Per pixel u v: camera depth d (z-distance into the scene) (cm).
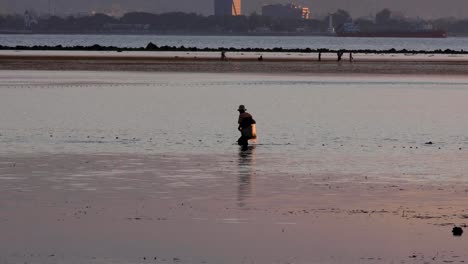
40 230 5672
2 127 12412
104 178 7712
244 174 8031
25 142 10550
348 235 5606
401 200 6762
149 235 5584
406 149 10206
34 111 15050
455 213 6269
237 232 5678
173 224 5878
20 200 6619
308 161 9006
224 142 10750
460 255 5144
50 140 10800
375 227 5816
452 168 8569
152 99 18062
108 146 10194
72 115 14412
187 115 14588
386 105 17188
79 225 5819
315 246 5347
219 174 8019
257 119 14025
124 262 4984
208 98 18488
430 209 6406
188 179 7700
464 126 13212
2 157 9094
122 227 5781
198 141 10825
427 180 7775
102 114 14638
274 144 10588
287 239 5509
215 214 6197
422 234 5638
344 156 9469
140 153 9525
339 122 13662
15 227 5744
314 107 16512
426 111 15888
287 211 6312
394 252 5216
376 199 6794
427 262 5006
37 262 4953
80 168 8319
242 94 19762
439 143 10906
